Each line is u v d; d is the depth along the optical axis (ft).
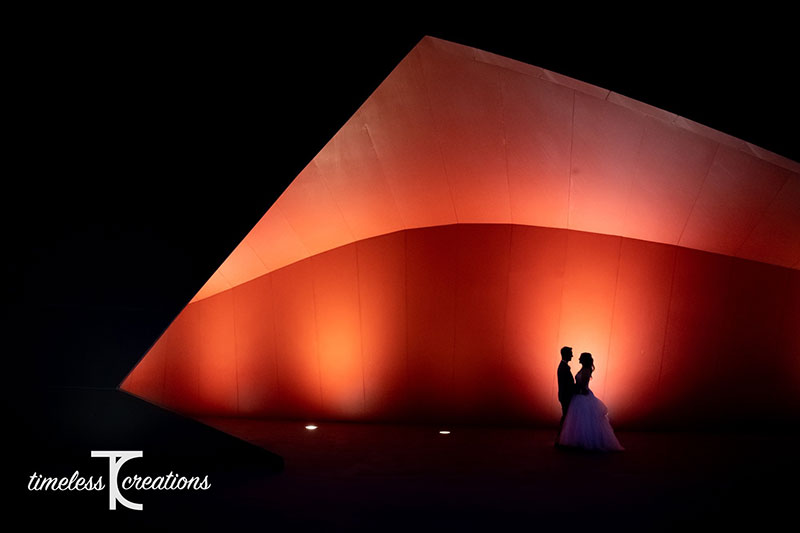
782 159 33.88
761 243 42.65
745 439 38.93
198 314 52.29
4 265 26.09
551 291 46.60
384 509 19.90
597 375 45.37
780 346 43.01
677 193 41.96
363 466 27.99
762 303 43.37
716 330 44.01
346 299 49.88
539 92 38.75
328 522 18.29
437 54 37.29
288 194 46.68
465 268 48.06
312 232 49.49
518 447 34.91
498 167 44.62
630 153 40.70
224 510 19.65
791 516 19.31
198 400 51.65
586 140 40.88
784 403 42.83
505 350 46.96
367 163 45.57
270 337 51.11
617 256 45.68
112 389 26.25
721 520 18.94
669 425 44.06
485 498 21.61
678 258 44.78
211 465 26.61
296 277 50.93
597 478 25.39
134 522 18.33
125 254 26.55
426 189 47.06
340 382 49.49
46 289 26.23
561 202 45.39
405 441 37.19
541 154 42.88
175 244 26.63
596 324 45.70
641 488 23.36
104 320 26.40
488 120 41.68
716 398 43.70
